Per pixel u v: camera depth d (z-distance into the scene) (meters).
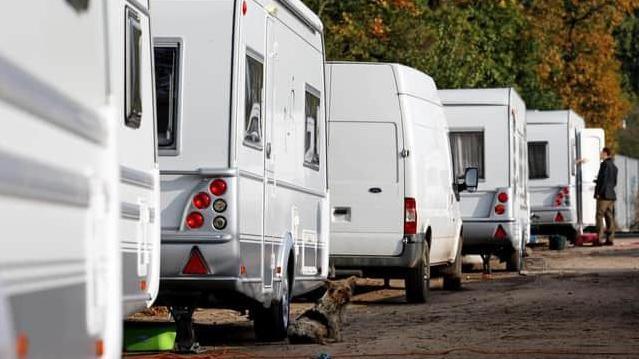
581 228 74.94
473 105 48.38
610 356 22.69
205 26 22.31
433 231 36.81
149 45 19.27
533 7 101.50
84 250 8.80
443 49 65.19
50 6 8.39
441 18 68.69
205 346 24.48
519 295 37.53
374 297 37.75
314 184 28.75
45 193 7.76
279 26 25.27
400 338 26.02
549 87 105.81
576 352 23.28
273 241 24.53
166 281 21.92
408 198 34.59
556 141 69.75
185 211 21.97
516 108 50.56
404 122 34.75
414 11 62.25
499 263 54.81
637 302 34.38
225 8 22.33
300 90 27.27
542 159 69.94
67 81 8.70
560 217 69.62
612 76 115.31
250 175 22.84
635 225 117.25
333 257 34.81
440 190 37.91
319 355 22.42
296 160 26.75
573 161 71.00
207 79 22.20
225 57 22.23
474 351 23.58
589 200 78.19
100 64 10.23
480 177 48.03
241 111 22.34
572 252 65.44
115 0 16.83
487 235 47.53
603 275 46.16
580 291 38.50
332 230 34.81
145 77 18.89
